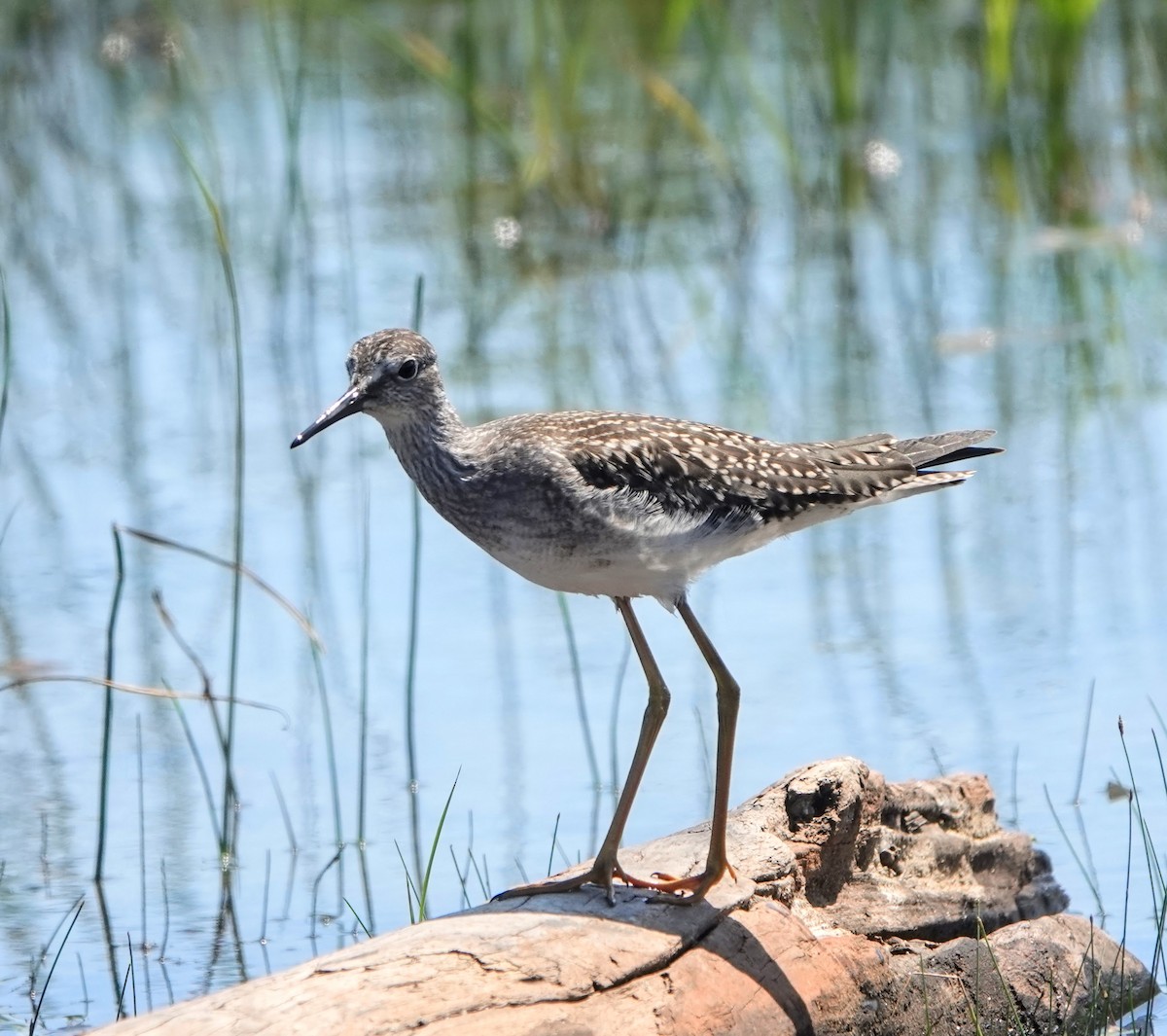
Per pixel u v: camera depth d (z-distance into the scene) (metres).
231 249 20.94
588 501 8.88
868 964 8.47
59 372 18.20
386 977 7.49
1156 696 12.29
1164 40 23.58
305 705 12.75
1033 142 22.38
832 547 15.07
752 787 11.38
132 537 14.88
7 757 12.14
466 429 9.52
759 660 13.08
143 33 26.20
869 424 16.53
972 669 12.81
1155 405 16.98
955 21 25.25
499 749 12.10
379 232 21.34
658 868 8.86
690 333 18.81
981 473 16.02
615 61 24.38
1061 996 9.05
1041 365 17.91
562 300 19.72
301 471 16.23
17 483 15.95
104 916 10.39
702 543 9.18
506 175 22.98
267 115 24.62
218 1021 7.17
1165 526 14.82
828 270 20.41
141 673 13.09
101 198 22.70
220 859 10.97
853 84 22.11
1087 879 10.30
